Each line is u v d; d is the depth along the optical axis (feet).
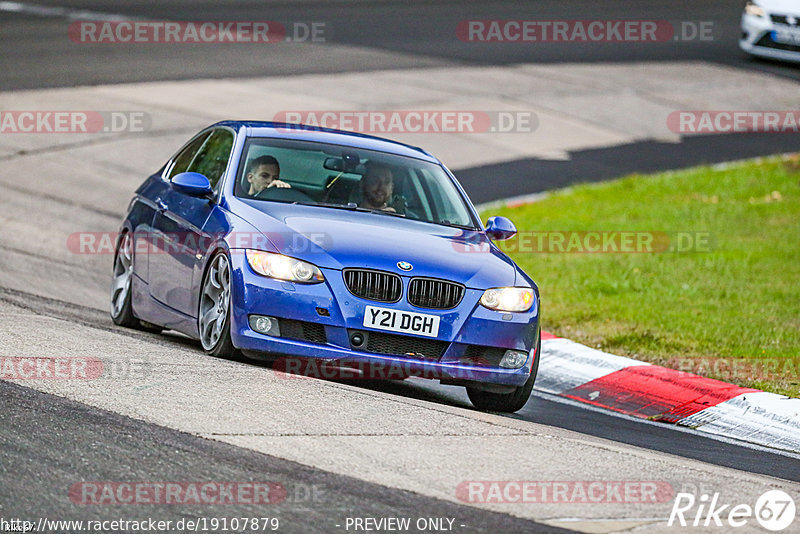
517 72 301.43
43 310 104.94
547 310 130.00
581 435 81.87
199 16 346.95
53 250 145.69
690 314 129.29
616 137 253.03
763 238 173.88
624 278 145.59
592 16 398.83
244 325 82.38
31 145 202.59
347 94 259.80
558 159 229.04
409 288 83.25
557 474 64.69
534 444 70.95
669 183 209.26
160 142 212.02
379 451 64.85
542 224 175.83
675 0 454.81
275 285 81.87
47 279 128.57
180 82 258.78
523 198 194.90
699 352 114.73
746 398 96.84
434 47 328.29
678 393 100.27
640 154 239.50
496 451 68.03
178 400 70.64
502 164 220.64
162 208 100.27
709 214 187.73
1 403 66.85
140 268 102.58
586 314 128.06
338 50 312.09
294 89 260.01
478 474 62.85
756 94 302.86
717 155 242.17
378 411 73.97
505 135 242.37
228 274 85.35
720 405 96.94
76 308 112.88
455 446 67.92
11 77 249.96
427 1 414.62
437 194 98.53
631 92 291.79
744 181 212.84
